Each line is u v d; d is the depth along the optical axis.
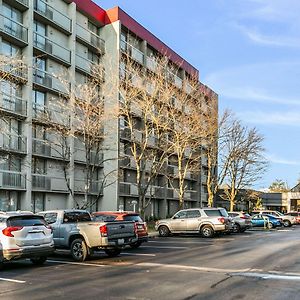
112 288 9.63
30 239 13.20
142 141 34.62
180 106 35.53
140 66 38.81
